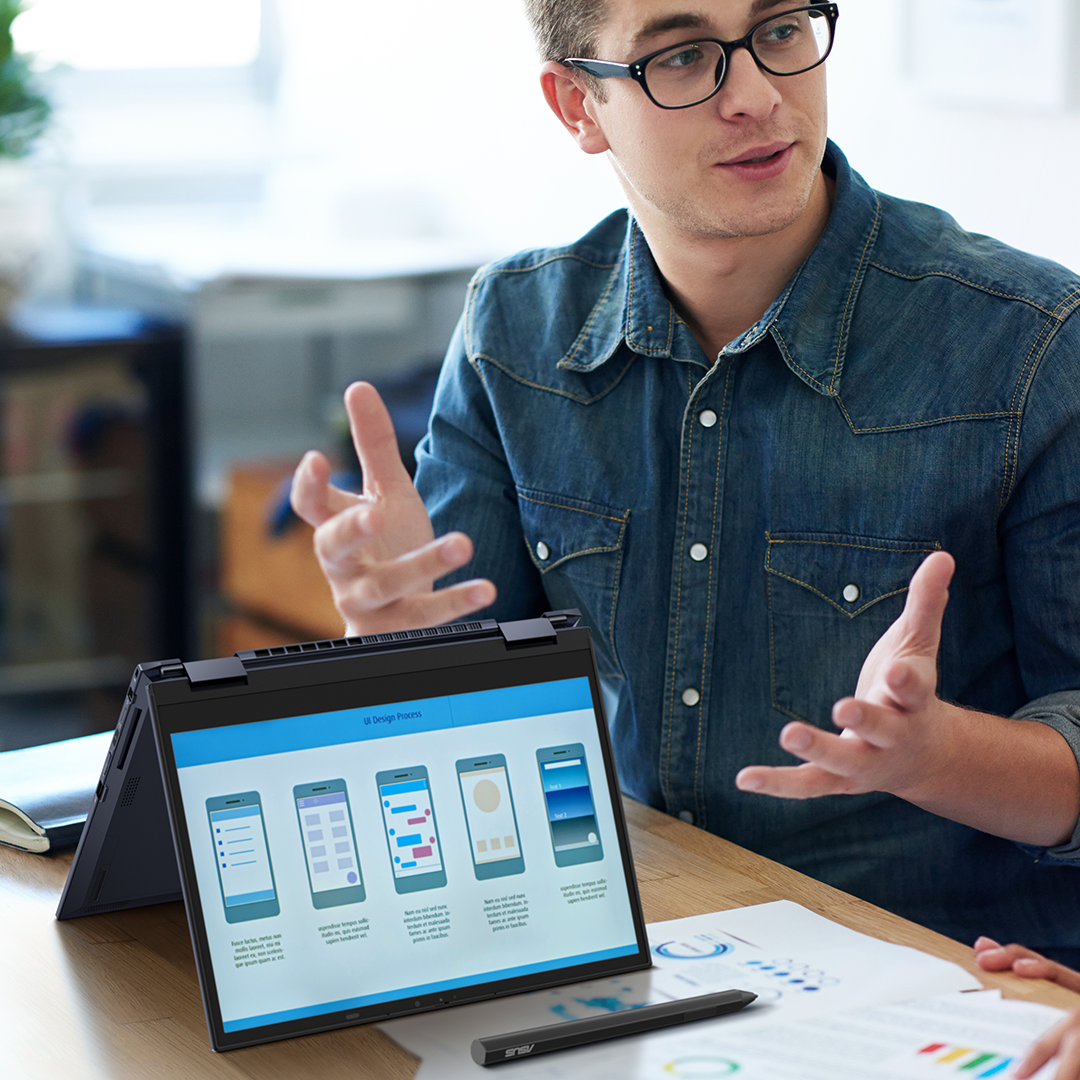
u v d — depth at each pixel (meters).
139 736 0.90
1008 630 1.26
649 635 1.31
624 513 1.32
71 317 3.45
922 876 1.24
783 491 1.25
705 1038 0.81
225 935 0.84
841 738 0.88
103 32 4.34
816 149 1.18
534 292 1.42
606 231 1.42
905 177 2.39
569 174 3.37
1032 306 1.20
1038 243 2.14
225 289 3.48
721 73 1.14
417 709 0.91
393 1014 0.85
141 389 3.41
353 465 3.32
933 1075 0.75
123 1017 0.87
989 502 1.19
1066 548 1.18
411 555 0.94
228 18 4.46
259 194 4.46
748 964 0.90
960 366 1.21
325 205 4.20
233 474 3.46
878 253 1.27
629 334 1.31
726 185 1.17
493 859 0.90
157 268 3.65
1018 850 1.25
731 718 1.28
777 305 1.24
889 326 1.24
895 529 1.21
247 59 4.53
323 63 4.40
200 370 4.06
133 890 1.00
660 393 1.32
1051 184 2.11
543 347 1.38
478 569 1.40
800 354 1.23
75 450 3.46
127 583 3.47
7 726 3.36
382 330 3.95
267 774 0.87
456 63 3.86
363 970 0.86
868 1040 0.79
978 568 1.23
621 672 1.33
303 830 0.87
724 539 1.28
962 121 2.26
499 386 1.39
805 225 1.26
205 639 3.54
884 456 1.22
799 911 0.99
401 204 4.14
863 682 0.95
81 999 0.90
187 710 0.86
